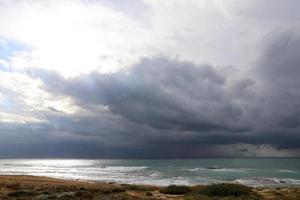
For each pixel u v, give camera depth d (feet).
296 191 78.33
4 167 404.98
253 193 71.05
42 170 310.65
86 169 333.01
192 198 62.39
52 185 105.29
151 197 65.41
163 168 342.85
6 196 66.54
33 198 61.62
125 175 217.15
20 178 141.69
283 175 217.77
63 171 287.69
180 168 339.77
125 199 58.75
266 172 253.85
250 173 237.45
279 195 70.85
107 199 58.34
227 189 68.90
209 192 68.85
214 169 309.22
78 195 65.46
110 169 326.85
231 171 267.59
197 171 267.80
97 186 102.73
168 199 62.64
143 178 184.55
